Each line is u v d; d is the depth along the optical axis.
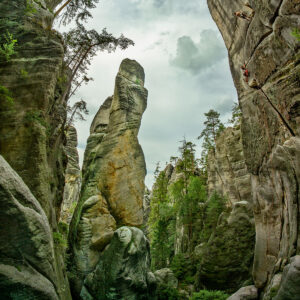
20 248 8.43
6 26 14.16
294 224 11.62
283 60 13.10
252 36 15.81
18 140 12.16
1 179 7.88
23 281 8.09
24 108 12.83
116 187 29.09
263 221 14.85
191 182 42.12
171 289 29.58
